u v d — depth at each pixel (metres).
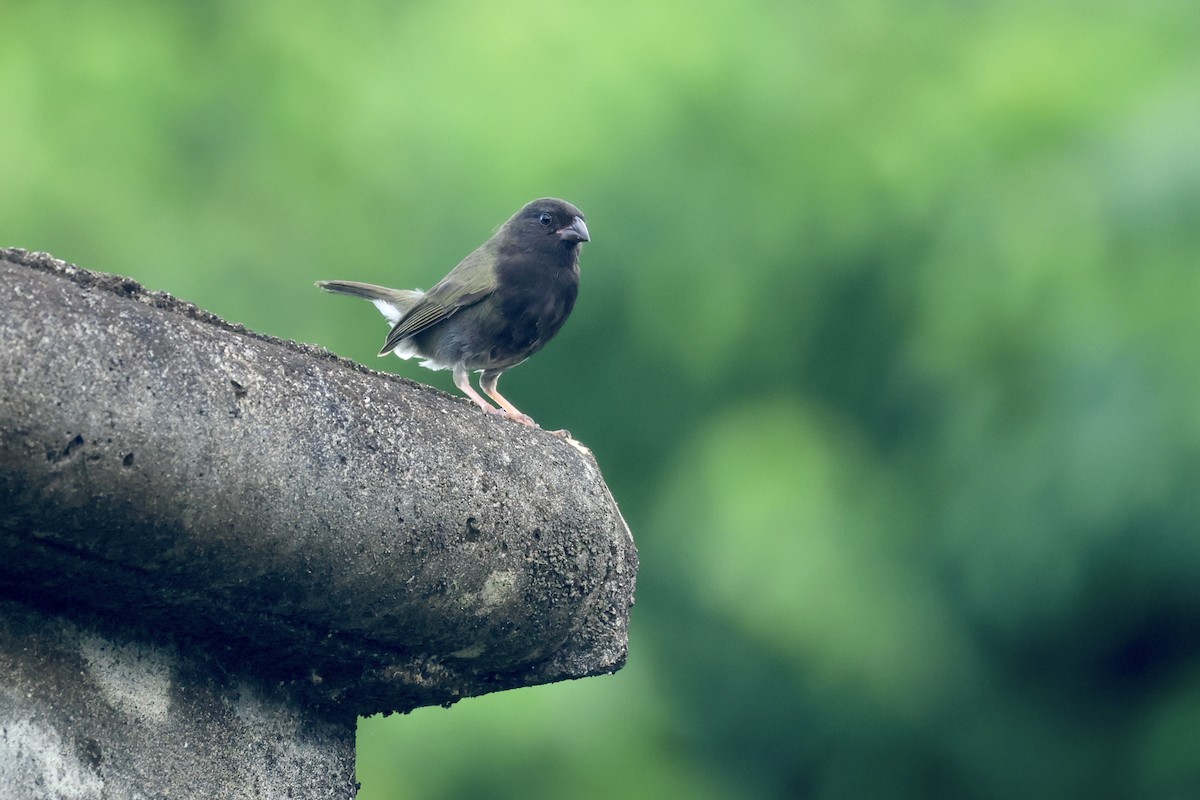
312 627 3.21
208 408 2.89
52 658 2.96
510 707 13.44
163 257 15.12
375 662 3.38
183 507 2.84
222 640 3.20
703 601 15.09
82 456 2.71
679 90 15.58
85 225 14.91
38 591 2.92
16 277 2.72
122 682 3.06
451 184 15.35
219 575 2.97
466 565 3.34
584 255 15.45
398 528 3.19
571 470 3.74
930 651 14.73
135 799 3.04
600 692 14.15
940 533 14.80
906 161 15.42
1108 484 13.38
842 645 14.42
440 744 13.26
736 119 15.76
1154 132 13.91
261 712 3.31
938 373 14.91
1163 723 14.88
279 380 3.05
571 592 3.62
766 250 15.57
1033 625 14.66
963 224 14.91
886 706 14.65
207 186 16.02
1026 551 13.95
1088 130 14.85
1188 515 13.23
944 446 14.93
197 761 3.17
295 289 15.62
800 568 14.52
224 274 15.38
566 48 15.51
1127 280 13.73
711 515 15.01
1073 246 14.03
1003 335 14.51
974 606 15.02
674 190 15.51
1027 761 15.17
